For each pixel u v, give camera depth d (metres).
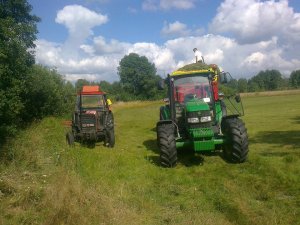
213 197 6.74
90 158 9.48
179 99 9.99
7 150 9.04
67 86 23.84
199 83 10.00
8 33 13.11
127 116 26.59
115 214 5.65
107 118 12.41
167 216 5.90
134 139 14.18
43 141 11.60
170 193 7.11
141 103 45.72
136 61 61.81
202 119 8.81
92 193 6.28
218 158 9.66
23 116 18.02
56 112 20.77
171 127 9.28
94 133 12.06
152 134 15.65
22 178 7.25
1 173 7.35
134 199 6.55
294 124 16.33
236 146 8.89
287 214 5.80
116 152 10.82
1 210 5.79
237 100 10.81
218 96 10.44
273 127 15.69
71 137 11.74
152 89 59.69
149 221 5.71
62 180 6.62
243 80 69.25
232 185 7.36
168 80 10.38
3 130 12.14
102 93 13.03
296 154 9.77
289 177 7.53
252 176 7.87
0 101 12.62
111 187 7.14
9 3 14.70
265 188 7.02
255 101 38.00
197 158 9.76
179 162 9.50
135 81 62.47
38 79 19.14
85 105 12.85
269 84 80.12
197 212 5.98
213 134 8.85
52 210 5.62
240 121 9.20
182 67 12.07
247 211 5.97
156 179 8.07
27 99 17.61
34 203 6.10
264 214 5.80
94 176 7.82
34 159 8.48
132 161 9.49
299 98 40.81
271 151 10.41
